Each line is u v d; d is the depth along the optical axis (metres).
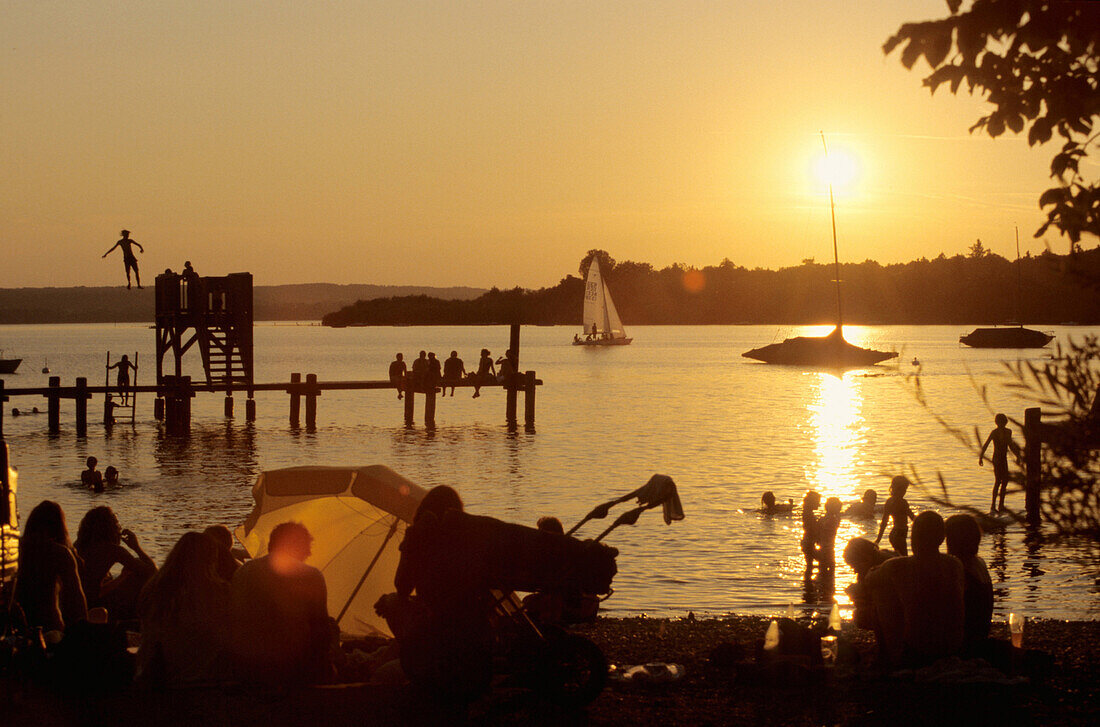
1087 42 7.87
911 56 8.23
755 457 49.34
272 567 11.19
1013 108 8.55
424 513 10.94
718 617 19.55
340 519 14.14
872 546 14.08
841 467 45.34
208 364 65.00
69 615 12.46
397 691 11.12
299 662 11.09
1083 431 8.34
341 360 177.75
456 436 60.09
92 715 10.42
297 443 56.62
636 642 15.04
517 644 10.98
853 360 144.00
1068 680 11.72
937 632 11.73
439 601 10.54
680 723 10.44
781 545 27.81
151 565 14.88
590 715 10.73
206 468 46.25
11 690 11.17
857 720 10.41
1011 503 33.41
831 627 13.93
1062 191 8.63
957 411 72.69
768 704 11.07
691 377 123.50
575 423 68.06
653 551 27.09
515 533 10.64
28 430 63.66
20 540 12.67
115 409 78.44
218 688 11.21
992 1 7.89
